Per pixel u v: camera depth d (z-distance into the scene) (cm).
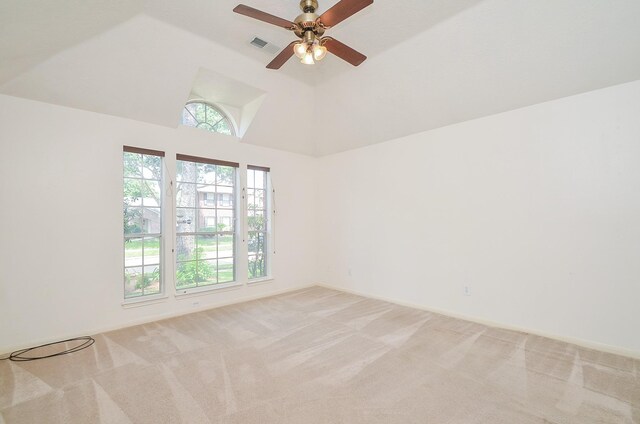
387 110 396
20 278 287
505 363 250
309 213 554
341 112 439
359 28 289
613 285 269
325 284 543
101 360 260
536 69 279
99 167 331
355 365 249
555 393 208
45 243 300
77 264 316
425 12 265
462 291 364
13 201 285
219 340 302
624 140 264
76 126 319
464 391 211
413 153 414
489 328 331
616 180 268
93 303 324
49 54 269
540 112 307
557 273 298
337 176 523
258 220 488
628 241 262
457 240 369
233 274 454
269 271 491
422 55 311
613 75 261
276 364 251
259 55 340
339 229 519
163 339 305
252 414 187
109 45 281
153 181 379
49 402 201
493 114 339
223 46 320
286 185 516
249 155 466
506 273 330
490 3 247
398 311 395
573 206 289
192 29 292
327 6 263
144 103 344
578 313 286
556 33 249
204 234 424
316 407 194
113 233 338
